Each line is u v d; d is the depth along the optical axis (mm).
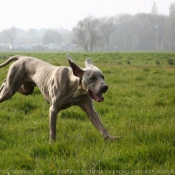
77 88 6641
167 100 10875
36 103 10586
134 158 5645
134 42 155500
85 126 8094
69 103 6902
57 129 7910
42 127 8141
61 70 6914
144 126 7586
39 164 5566
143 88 13609
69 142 6551
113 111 9547
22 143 6859
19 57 8438
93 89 6270
